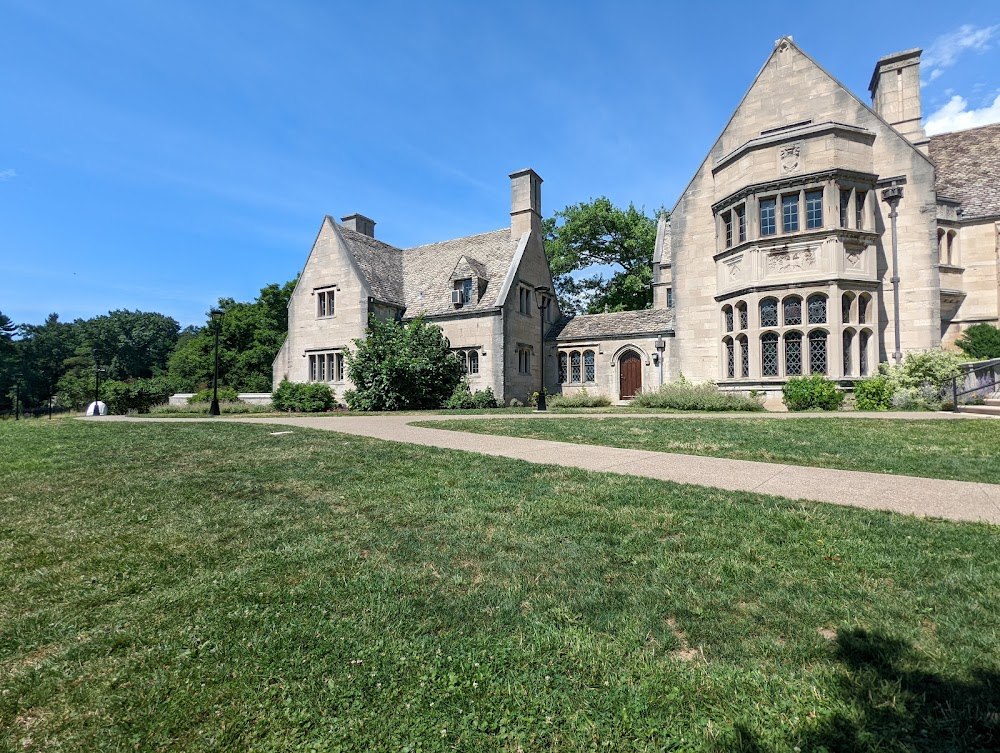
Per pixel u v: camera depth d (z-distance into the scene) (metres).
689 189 22.58
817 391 16.75
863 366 18.06
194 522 4.95
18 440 10.65
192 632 2.93
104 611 3.19
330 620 3.05
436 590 3.43
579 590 3.37
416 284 31.58
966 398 15.45
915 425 11.17
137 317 100.94
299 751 2.08
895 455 7.82
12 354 71.06
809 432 10.50
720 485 6.04
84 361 84.12
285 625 3.00
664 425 12.33
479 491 5.86
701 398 18.81
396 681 2.50
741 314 19.77
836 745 2.04
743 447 8.77
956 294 19.98
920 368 16.31
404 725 2.22
